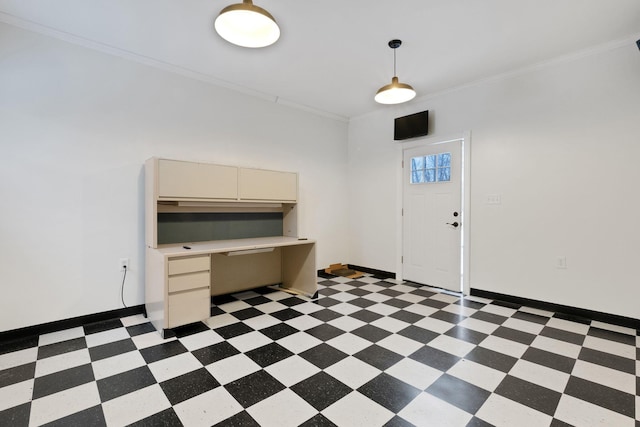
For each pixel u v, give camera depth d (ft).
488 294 11.54
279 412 5.24
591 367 6.64
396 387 5.96
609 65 8.98
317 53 9.57
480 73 11.00
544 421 5.01
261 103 12.99
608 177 9.05
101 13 7.59
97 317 9.18
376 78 11.45
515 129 10.78
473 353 7.29
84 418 5.07
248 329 8.70
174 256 8.26
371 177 15.57
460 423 4.99
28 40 8.07
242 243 10.64
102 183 9.21
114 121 9.39
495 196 11.28
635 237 8.68
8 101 7.83
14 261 7.95
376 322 9.23
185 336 8.22
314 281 11.69
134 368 6.59
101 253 9.22
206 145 11.34
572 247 9.70
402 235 14.40
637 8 7.33
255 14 5.83
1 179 7.76
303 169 14.61
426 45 9.10
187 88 10.85
